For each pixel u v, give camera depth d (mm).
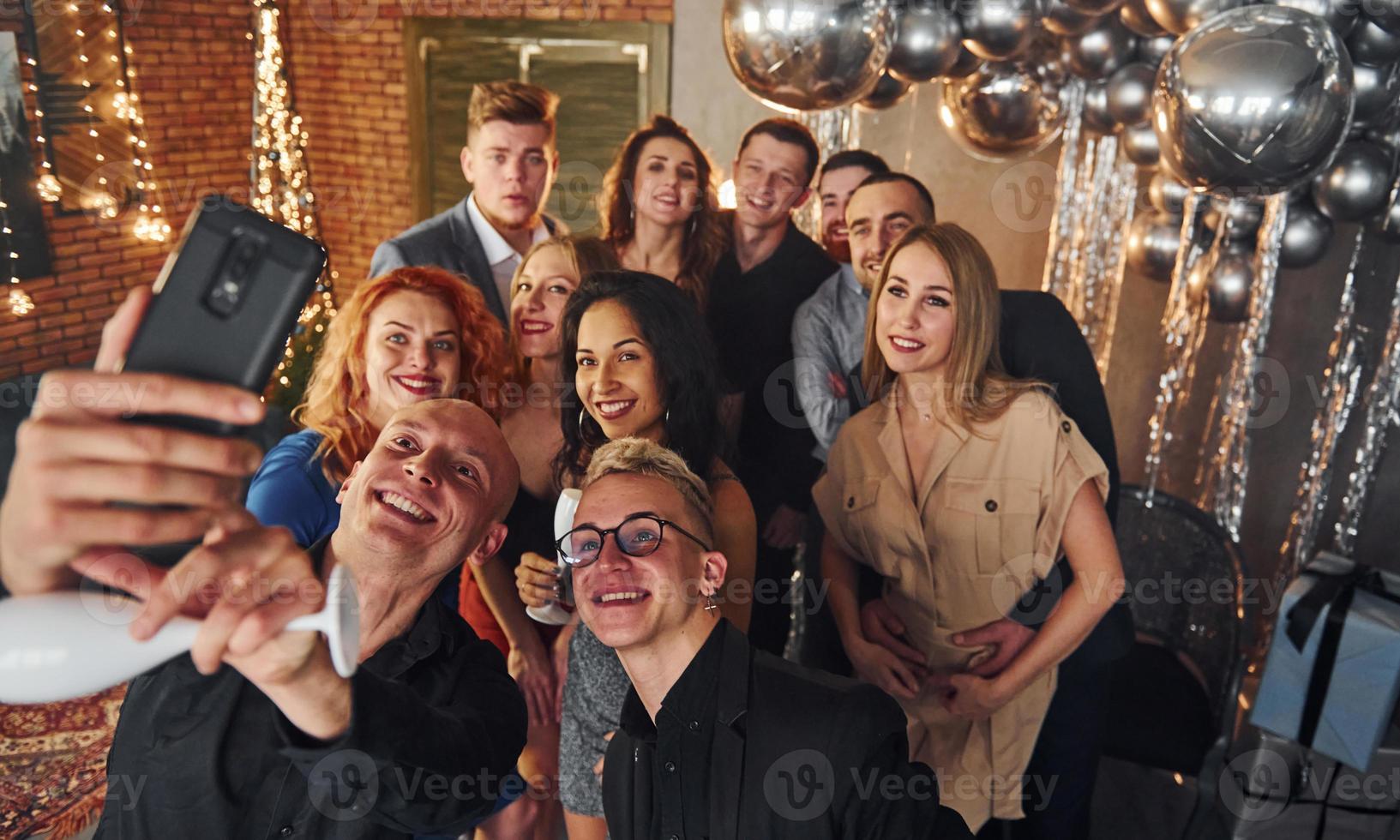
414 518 1124
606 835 1734
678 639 1177
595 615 1158
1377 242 2930
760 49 1896
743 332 2559
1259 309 2691
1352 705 1978
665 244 2695
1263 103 1630
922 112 3594
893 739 1150
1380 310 2959
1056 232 3568
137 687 1077
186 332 640
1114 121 2686
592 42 4508
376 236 5312
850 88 1943
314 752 783
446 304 1933
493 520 1217
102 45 4555
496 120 2568
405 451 1164
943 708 1757
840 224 2570
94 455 533
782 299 2561
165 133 4910
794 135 2533
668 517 1167
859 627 1840
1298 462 3236
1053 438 1637
